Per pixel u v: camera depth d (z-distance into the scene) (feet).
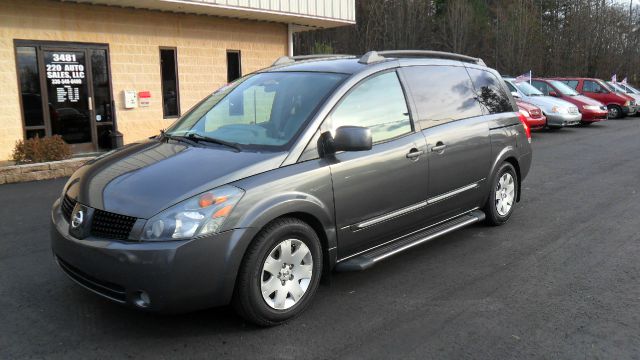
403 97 15.29
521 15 130.72
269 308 11.62
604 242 18.06
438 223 16.60
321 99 13.34
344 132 12.48
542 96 55.01
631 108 72.02
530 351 10.94
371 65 14.70
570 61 132.87
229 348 11.02
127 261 10.40
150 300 10.51
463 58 18.74
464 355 10.78
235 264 10.93
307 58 17.16
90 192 11.77
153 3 38.52
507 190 19.92
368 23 145.07
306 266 12.34
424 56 17.26
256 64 49.52
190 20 44.06
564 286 14.30
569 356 10.76
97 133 39.81
